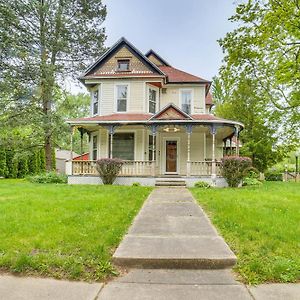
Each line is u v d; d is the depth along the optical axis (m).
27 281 3.46
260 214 6.84
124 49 18.62
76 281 3.48
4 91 19.41
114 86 18.08
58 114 20.89
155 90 18.61
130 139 17.55
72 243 4.59
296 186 15.54
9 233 5.15
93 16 22.20
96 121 15.94
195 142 18.34
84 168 16.70
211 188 14.06
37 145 21.80
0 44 18.55
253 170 22.08
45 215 6.67
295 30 11.09
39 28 20.38
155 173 16.88
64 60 21.72
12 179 23.38
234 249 4.41
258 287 3.32
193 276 3.67
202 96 18.78
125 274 3.74
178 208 8.02
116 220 6.23
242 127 17.31
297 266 3.71
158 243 4.68
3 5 18.64
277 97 21.70
